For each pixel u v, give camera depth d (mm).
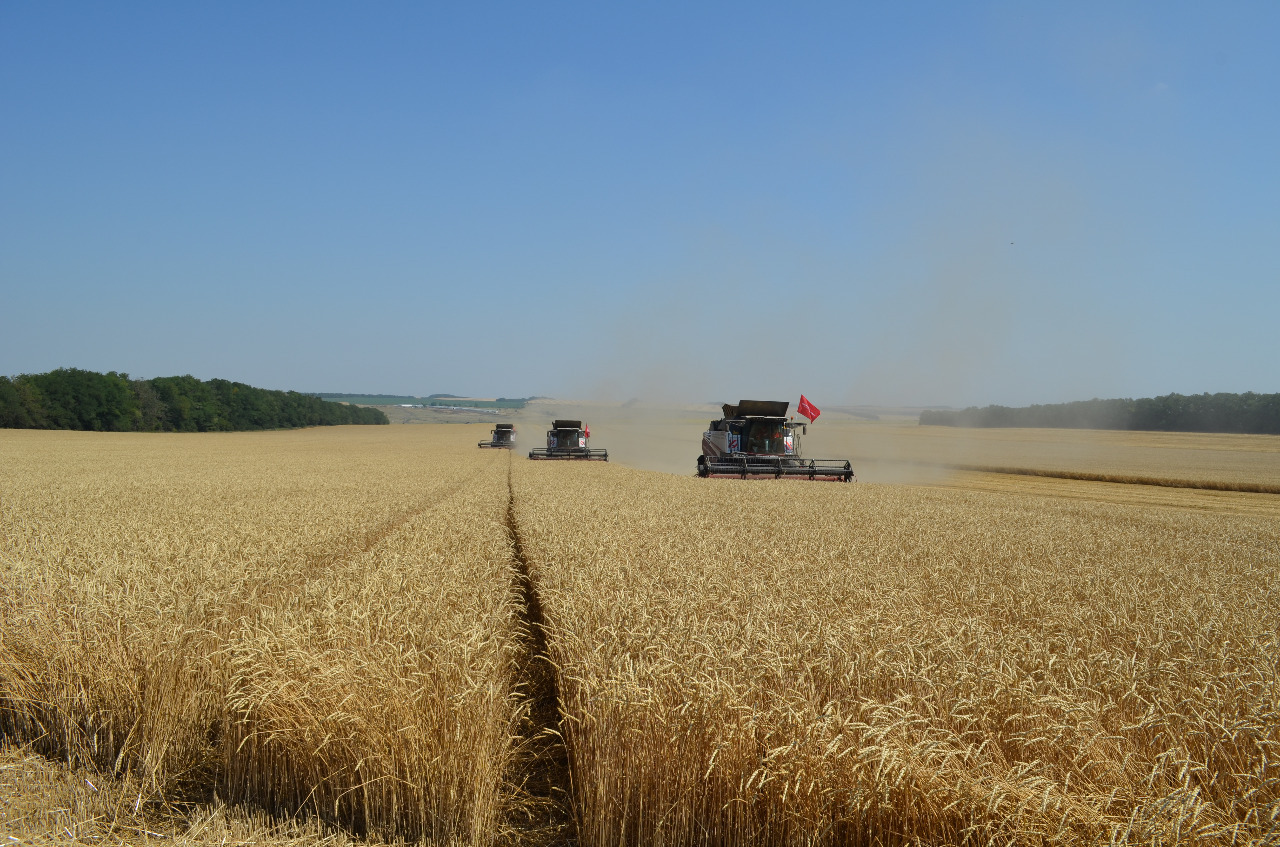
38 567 8648
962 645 5688
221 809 5004
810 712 4512
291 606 7051
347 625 6090
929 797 4141
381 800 4938
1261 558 13273
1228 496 35188
